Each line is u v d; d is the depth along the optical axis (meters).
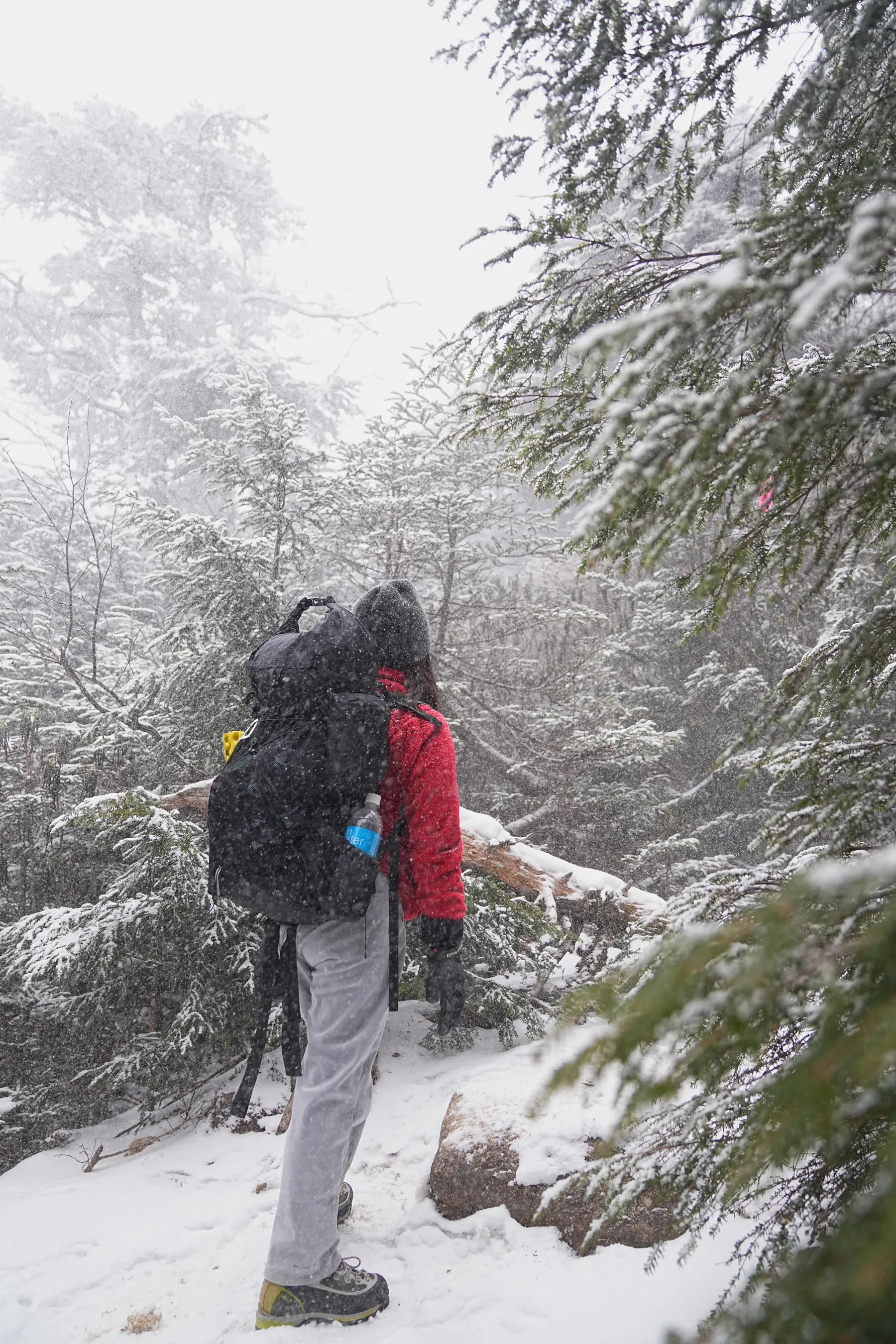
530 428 1.65
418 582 7.05
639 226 1.70
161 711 4.92
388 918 1.96
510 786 6.50
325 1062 1.86
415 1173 2.48
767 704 1.25
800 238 0.85
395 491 6.50
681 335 0.82
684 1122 1.05
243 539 5.41
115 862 4.39
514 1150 2.20
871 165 1.10
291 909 1.86
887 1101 0.62
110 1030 3.77
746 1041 0.65
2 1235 2.34
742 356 1.15
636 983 0.91
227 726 4.78
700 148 1.65
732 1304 1.05
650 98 1.61
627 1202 1.05
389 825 1.97
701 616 1.29
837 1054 0.52
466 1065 3.39
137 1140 3.14
